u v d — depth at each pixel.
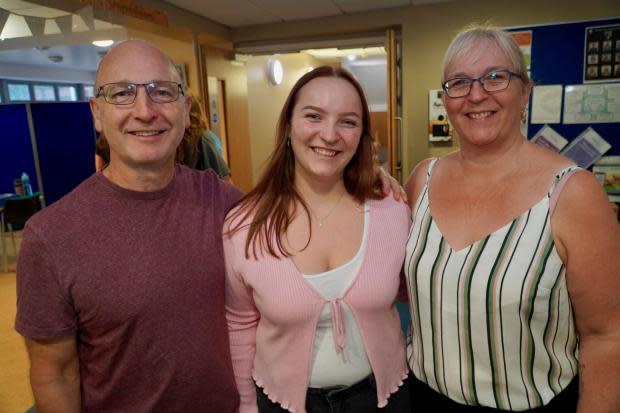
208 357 1.09
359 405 1.12
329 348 1.10
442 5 3.72
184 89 1.06
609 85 3.43
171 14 3.54
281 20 4.19
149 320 0.99
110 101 0.97
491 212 1.03
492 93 0.98
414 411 1.22
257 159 5.79
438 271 1.06
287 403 1.12
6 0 2.58
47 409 0.98
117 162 1.02
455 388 1.07
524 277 0.95
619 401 0.94
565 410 1.03
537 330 0.99
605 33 3.38
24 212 4.32
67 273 0.94
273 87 6.16
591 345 0.99
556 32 3.49
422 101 3.91
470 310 1.01
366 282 1.10
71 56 7.03
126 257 0.98
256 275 1.11
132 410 1.04
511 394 1.02
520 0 3.53
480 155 1.07
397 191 1.28
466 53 1.00
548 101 3.59
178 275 1.03
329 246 1.14
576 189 0.93
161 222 1.04
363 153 1.22
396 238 1.17
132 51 0.99
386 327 1.15
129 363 1.00
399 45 4.00
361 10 3.90
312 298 1.07
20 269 0.94
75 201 0.98
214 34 4.19
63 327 0.96
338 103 1.10
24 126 4.67
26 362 2.61
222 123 4.71
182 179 1.15
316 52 6.36
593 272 0.92
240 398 1.23
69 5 2.68
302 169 1.20
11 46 4.04
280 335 1.12
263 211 1.16
